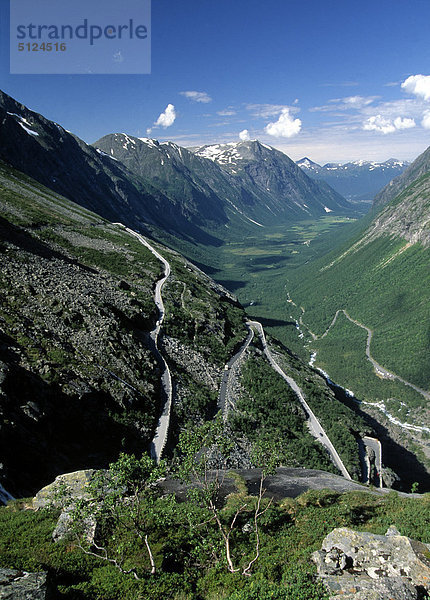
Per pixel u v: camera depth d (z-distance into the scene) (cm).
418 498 2834
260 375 9544
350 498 2889
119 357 6381
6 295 6106
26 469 3431
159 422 5872
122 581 1755
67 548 1989
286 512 2688
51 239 12156
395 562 1772
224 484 3325
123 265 12444
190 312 10950
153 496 2592
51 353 5228
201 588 1847
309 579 1730
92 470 2797
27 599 1339
